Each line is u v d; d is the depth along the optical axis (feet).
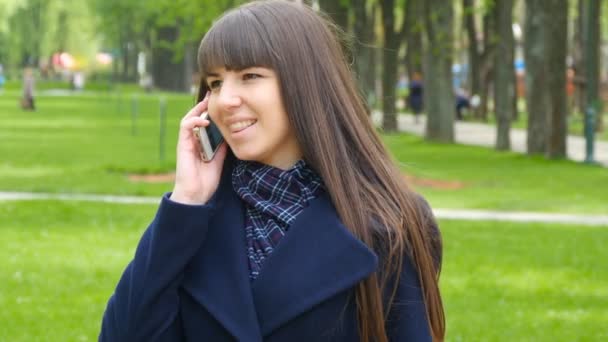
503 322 33.71
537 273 42.19
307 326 10.39
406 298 10.77
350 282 10.29
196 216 10.35
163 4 138.92
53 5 378.32
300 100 10.65
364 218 10.56
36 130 141.90
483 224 56.49
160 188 71.15
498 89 115.24
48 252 44.86
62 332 31.19
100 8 297.94
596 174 86.94
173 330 10.68
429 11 127.75
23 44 402.11
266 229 10.68
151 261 10.44
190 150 10.97
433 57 127.03
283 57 10.67
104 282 38.88
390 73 142.31
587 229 55.42
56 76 424.05
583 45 182.19
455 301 36.73
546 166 94.12
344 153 10.73
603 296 38.32
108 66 431.02
